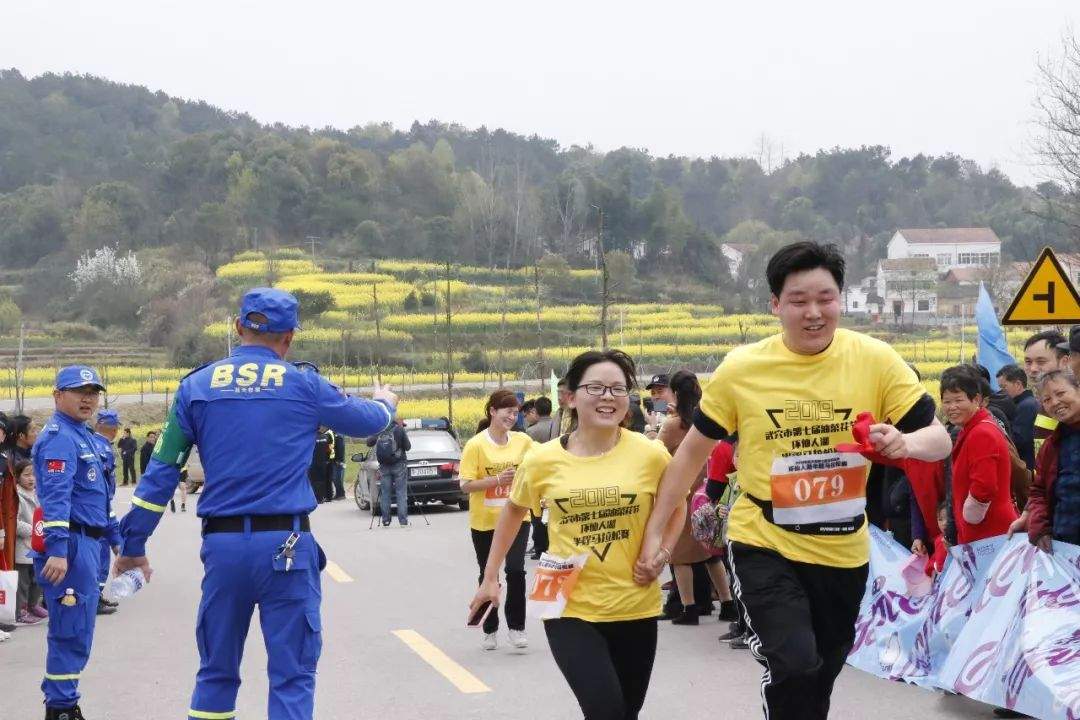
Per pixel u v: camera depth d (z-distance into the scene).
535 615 5.52
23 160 192.12
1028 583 7.45
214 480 5.71
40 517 7.50
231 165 156.38
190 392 5.82
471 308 105.06
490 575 6.09
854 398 5.01
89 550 7.68
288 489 5.71
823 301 4.96
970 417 8.00
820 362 5.04
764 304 125.62
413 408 55.34
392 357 81.81
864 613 8.92
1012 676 7.20
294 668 5.64
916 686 8.27
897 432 4.68
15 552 12.00
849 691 8.14
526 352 82.62
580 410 5.62
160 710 8.05
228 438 5.70
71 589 7.56
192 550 18.33
